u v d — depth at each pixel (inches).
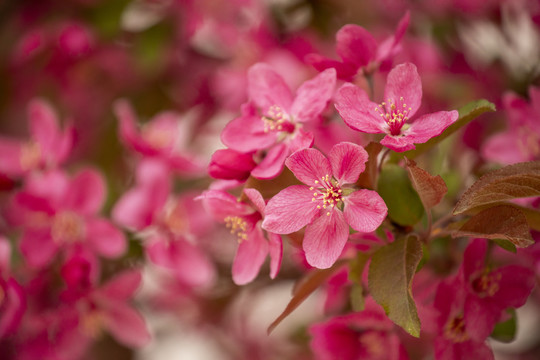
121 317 27.9
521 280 22.0
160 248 28.9
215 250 32.8
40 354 27.7
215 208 21.9
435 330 21.9
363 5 32.2
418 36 32.2
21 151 28.4
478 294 22.0
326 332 23.4
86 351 30.9
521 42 31.7
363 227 20.6
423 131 21.0
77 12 32.1
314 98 21.9
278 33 32.8
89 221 27.5
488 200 20.8
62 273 27.0
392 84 21.3
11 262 27.5
